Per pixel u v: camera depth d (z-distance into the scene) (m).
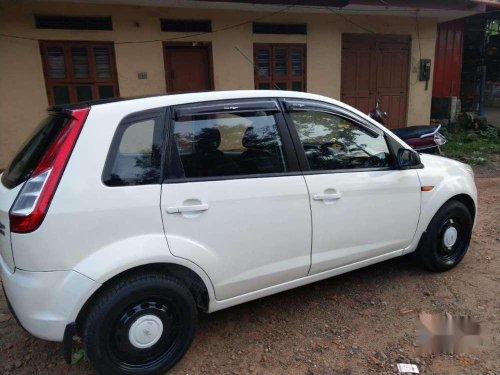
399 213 3.42
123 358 2.46
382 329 3.04
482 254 4.23
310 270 3.06
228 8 8.38
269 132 2.89
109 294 2.35
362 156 3.28
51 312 2.26
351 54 9.98
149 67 8.18
